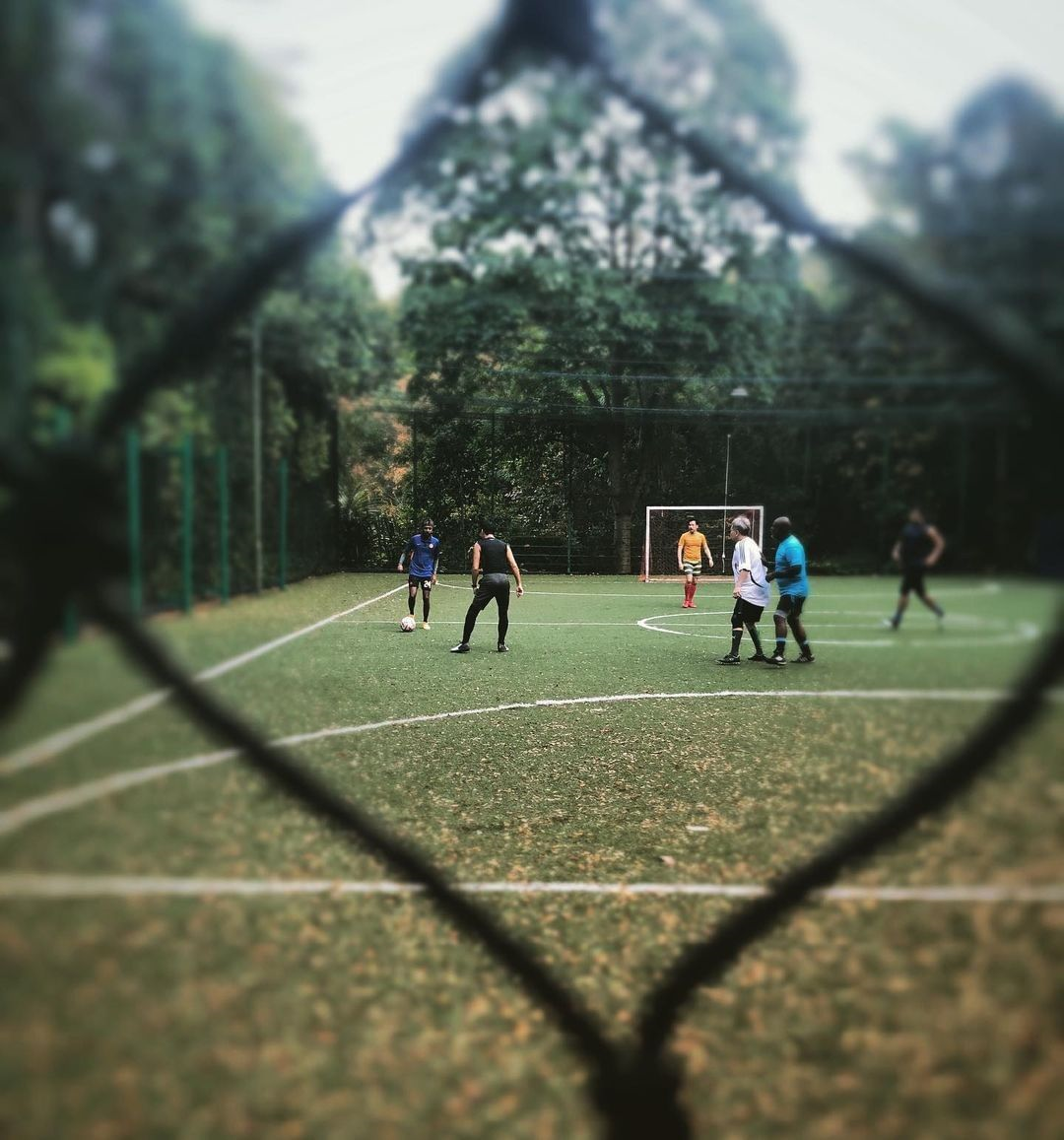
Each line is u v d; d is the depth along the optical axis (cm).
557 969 241
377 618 1317
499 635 1015
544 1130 155
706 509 1820
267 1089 141
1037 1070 135
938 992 148
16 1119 116
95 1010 127
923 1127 132
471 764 520
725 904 295
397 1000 193
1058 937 141
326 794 156
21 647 92
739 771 479
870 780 212
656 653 1008
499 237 309
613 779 486
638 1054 166
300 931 195
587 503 2145
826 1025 162
